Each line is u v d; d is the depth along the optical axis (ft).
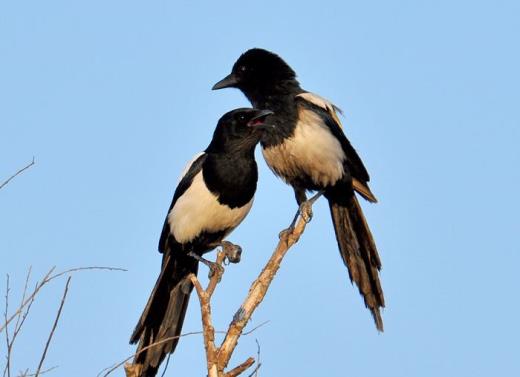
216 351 25.90
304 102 42.91
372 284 43.86
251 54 44.70
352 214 44.32
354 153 43.04
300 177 43.70
